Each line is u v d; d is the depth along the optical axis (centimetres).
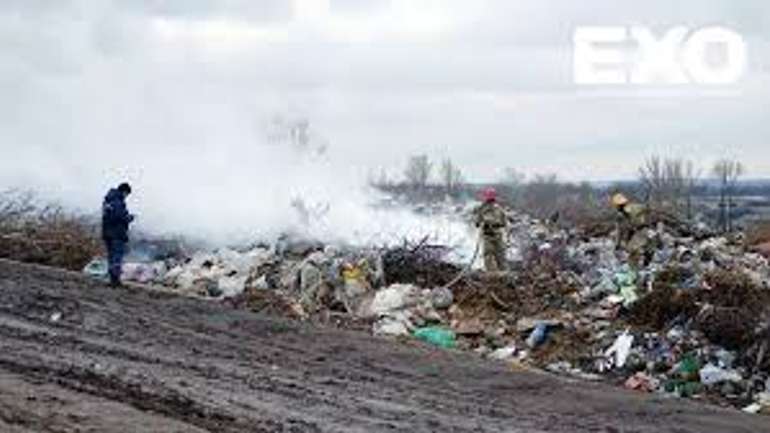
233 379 1555
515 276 2489
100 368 1457
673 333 2117
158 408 1254
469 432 1427
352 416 1422
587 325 2231
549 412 1664
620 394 1836
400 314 2311
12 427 1039
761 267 2641
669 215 3066
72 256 2759
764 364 1981
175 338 1838
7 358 1434
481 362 1980
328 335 2042
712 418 1712
